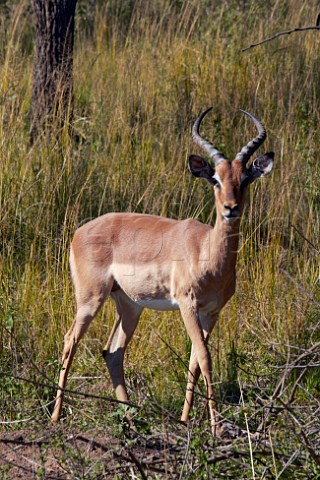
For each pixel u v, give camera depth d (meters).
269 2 28.48
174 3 30.39
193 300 14.49
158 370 15.51
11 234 18.98
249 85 24.58
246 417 12.29
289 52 25.88
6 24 30.06
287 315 16.81
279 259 18.17
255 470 11.23
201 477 11.05
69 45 23.06
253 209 20.08
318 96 24.84
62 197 19.72
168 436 12.28
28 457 12.41
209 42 26.78
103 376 15.67
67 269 17.75
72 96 22.75
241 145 22.72
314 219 19.92
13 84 22.55
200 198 20.72
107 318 17.38
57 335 16.53
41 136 21.56
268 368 15.23
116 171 21.30
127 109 23.72
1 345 15.93
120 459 11.63
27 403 14.22
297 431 12.24
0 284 17.20
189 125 23.33
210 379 14.05
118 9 32.12
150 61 26.02
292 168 20.94
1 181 19.25
